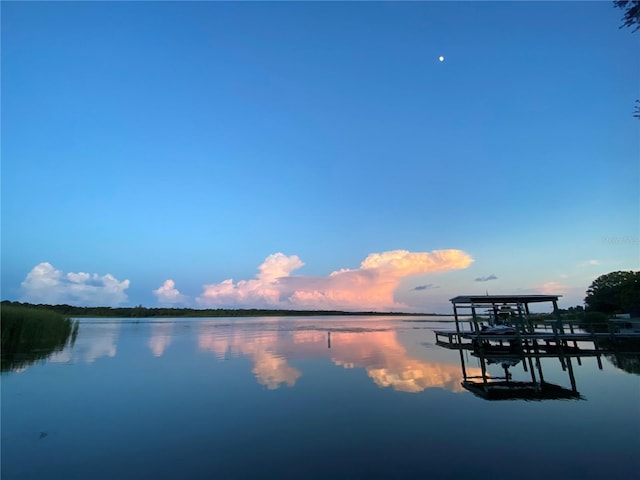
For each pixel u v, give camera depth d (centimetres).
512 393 1741
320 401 1583
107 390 1756
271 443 1128
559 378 2128
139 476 918
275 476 918
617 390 1812
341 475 921
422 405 1527
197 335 5362
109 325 8888
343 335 5512
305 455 1039
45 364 2394
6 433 1201
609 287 8319
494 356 2856
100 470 951
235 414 1405
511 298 3028
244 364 2562
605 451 1063
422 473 931
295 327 8331
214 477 912
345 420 1328
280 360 2767
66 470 952
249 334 5653
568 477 909
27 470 952
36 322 3072
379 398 1633
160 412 1430
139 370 2277
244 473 934
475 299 2984
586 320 6194
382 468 959
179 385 1873
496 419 1347
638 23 860
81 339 4284
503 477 910
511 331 2992
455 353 3234
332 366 2489
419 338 4925
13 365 2306
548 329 5128
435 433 1206
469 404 1540
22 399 1583
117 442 1136
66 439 1158
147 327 7944
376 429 1243
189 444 1120
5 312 2822
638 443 1120
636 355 3044
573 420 1341
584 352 2934
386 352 3281
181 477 912
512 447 1093
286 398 1633
